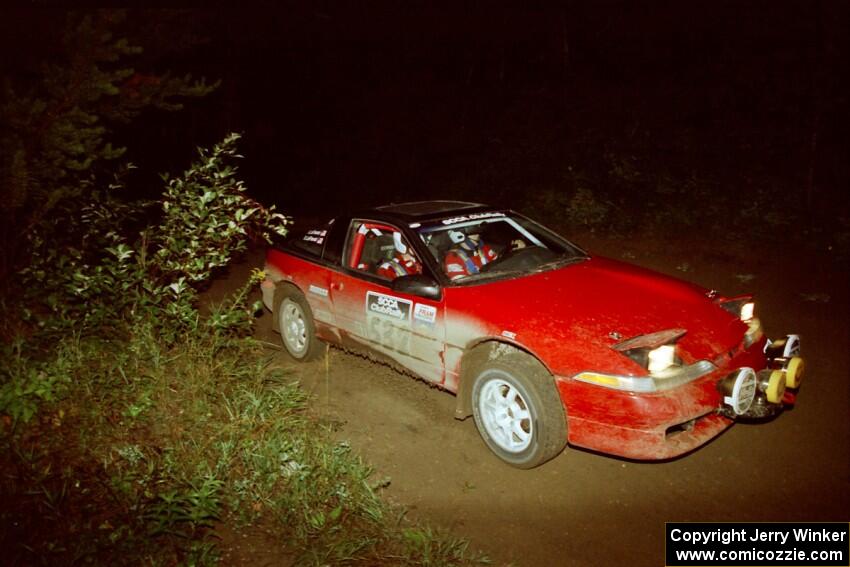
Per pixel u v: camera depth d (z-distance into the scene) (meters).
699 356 3.96
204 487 3.49
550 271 4.87
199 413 4.25
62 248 5.35
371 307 5.03
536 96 16.00
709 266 8.59
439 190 13.38
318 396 5.20
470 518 3.80
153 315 4.89
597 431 3.79
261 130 16.52
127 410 4.14
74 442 3.96
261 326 6.74
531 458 4.07
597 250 9.41
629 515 3.85
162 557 3.25
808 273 8.23
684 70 15.48
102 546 3.23
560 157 13.30
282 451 3.96
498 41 17.50
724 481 4.15
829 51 10.53
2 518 3.33
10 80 4.47
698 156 12.59
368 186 14.23
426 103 17.23
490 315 4.25
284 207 13.27
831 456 4.39
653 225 10.33
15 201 4.51
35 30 4.50
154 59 5.80
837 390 5.26
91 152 4.71
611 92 15.12
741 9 13.74
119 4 4.94
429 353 4.64
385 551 3.45
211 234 5.02
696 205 10.77
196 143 14.70
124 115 4.89
